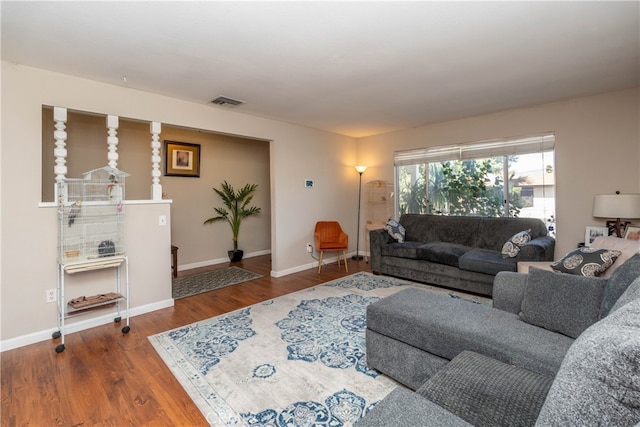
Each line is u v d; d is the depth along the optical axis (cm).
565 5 189
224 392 188
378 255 457
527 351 143
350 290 387
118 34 215
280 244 466
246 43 230
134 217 314
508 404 107
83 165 397
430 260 398
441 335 168
